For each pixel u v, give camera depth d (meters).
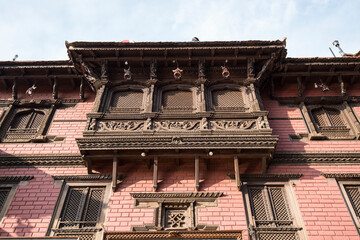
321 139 11.93
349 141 11.88
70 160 11.33
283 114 12.92
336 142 11.85
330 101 13.27
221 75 12.98
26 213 9.86
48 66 13.58
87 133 10.73
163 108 11.91
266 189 10.41
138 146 10.20
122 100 12.28
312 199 10.11
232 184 10.45
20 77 13.79
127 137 10.34
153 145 10.20
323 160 11.19
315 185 10.49
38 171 11.10
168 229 9.34
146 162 10.70
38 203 10.12
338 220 9.56
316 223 9.49
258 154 10.33
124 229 9.39
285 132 12.19
